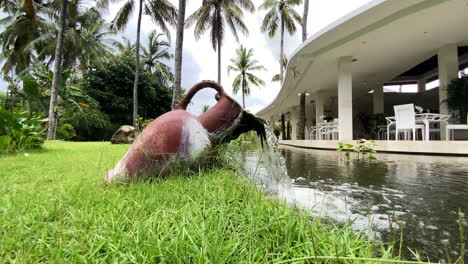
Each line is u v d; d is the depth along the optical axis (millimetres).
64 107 16062
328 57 8828
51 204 1312
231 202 1472
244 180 2006
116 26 17922
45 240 921
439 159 4965
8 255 836
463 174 3215
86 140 18656
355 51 8352
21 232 979
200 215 1135
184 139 2115
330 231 1210
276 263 785
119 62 21828
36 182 1923
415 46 8117
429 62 12609
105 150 5504
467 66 12281
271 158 2514
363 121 14641
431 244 1271
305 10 14945
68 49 17297
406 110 6453
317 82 12492
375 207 1877
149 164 1996
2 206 1305
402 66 10336
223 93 2588
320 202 1988
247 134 2934
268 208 1329
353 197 2154
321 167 4043
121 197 1507
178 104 2516
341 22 6539
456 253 1177
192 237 914
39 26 16031
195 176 2016
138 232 941
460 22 6496
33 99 12516
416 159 5020
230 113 2496
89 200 1373
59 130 13773
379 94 13398
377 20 6480
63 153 4695
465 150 5355
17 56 17125
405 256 1160
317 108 14516
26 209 1248
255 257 864
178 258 803
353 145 6953
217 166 2307
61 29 11734
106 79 21469
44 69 14508
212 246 849
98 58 18594
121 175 1955
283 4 18703
